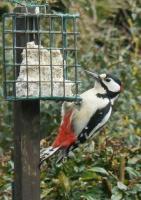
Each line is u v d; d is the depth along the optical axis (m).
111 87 12.94
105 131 14.50
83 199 12.04
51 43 11.68
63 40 11.84
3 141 15.69
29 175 11.37
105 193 12.17
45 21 15.01
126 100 16.27
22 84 11.27
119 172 12.41
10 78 14.44
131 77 16.97
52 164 12.60
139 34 20.14
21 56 11.43
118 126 15.38
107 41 19.22
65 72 11.73
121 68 17.03
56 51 11.53
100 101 12.79
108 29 20.08
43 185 12.27
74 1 18.64
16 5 12.14
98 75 13.02
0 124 15.91
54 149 12.19
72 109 12.62
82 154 12.66
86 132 12.65
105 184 12.18
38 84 11.33
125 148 13.10
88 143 12.91
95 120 12.70
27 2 11.73
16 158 11.45
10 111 15.91
